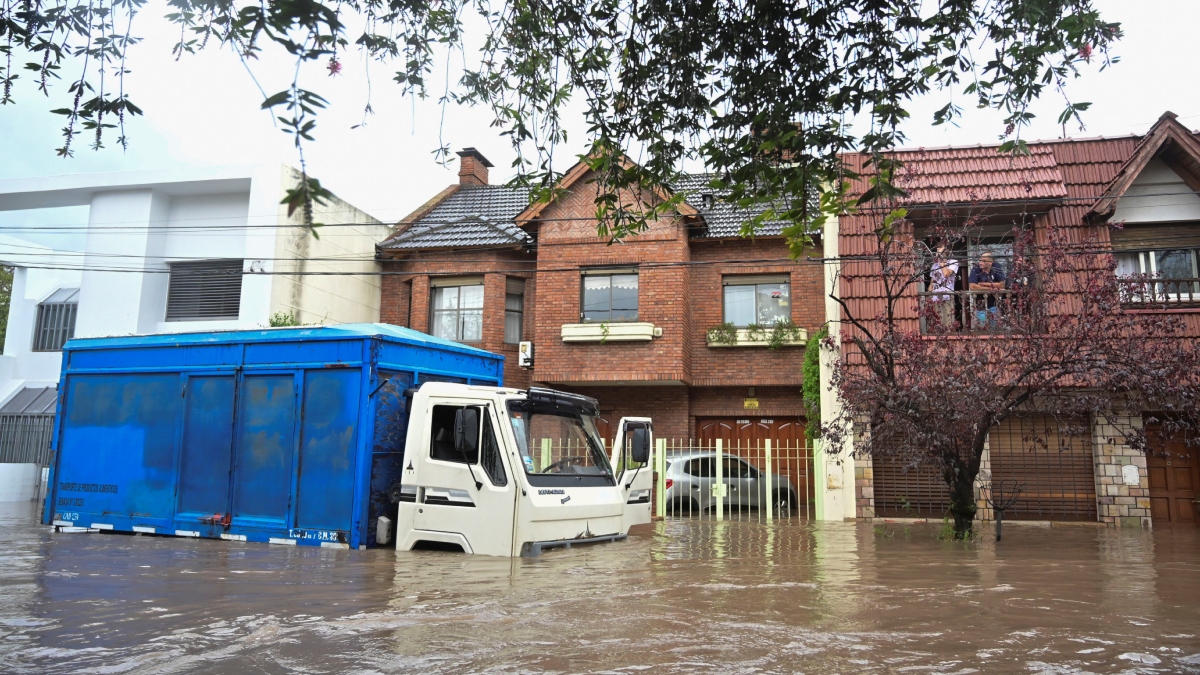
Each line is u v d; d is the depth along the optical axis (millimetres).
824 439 13508
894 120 5469
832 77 5648
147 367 11141
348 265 21609
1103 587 6957
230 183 20422
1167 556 9453
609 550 9562
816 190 6168
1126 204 15141
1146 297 14383
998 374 10930
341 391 9781
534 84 6676
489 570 7820
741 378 19359
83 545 9703
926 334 12836
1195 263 14938
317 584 6984
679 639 4934
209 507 10336
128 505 10914
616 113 6809
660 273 19031
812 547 10219
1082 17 5031
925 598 6348
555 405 9953
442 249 21281
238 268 20609
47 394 22578
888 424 11352
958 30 5344
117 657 4547
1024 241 11859
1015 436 14906
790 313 19406
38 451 20844
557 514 9211
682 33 6156
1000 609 5891
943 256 12039
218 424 10492
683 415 19531
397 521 9547
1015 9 5176
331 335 9938
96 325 20594
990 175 15461
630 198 19172
